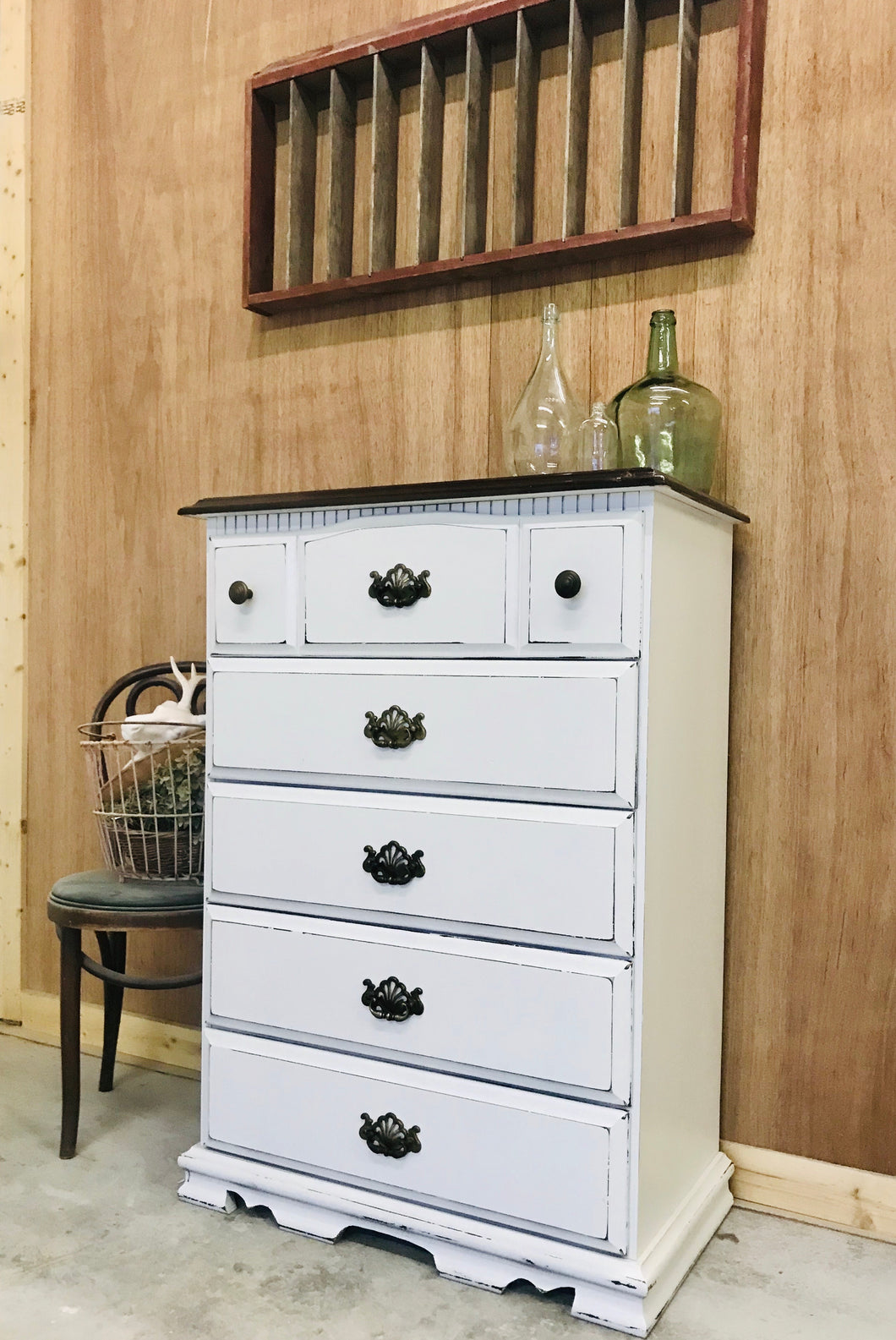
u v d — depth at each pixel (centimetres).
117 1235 158
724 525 165
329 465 213
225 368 225
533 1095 142
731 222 167
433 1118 148
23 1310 139
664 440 159
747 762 173
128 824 186
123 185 236
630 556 135
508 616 143
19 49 247
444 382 201
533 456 164
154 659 232
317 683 158
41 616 247
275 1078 161
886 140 163
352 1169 155
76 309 242
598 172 186
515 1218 143
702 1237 157
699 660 155
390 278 197
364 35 202
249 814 164
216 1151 168
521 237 188
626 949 136
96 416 239
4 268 250
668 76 179
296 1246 156
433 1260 154
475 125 191
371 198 204
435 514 148
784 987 171
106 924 175
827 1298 145
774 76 171
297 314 216
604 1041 137
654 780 139
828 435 167
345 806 155
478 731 145
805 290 169
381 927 154
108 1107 206
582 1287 139
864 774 165
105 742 190
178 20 229
